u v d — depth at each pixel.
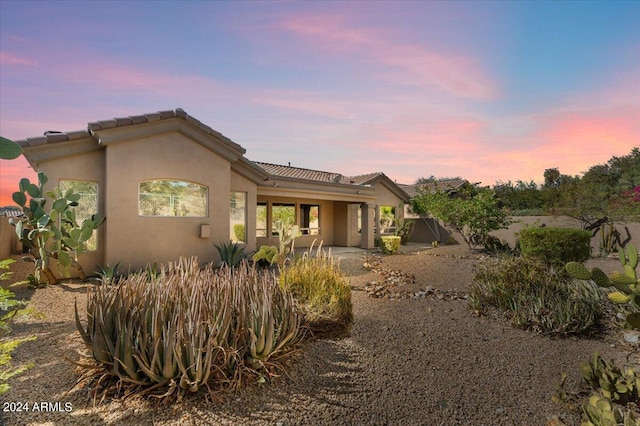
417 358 4.57
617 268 11.12
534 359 4.71
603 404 2.89
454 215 17.89
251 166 12.85
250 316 3.86
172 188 10.70
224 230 11.75
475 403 3.60
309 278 5.86
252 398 3.33
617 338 5.43
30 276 8.03
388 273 10.70
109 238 9.33
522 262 8.18
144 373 3.28
